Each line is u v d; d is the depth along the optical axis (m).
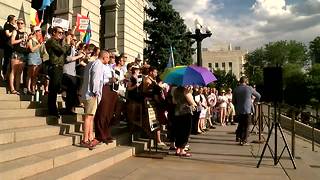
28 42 9.33
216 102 18.02
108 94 8.42
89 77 7.70
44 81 10.30
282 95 8.52
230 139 12.59
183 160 8.73
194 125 13.68
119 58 10.42
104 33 21.38
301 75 77.62
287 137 19.38
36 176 5.83
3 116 7.55
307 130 20.89
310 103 72.38
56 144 7.22
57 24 10.93
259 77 87.50
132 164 8.02
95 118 8.35
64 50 8.43
